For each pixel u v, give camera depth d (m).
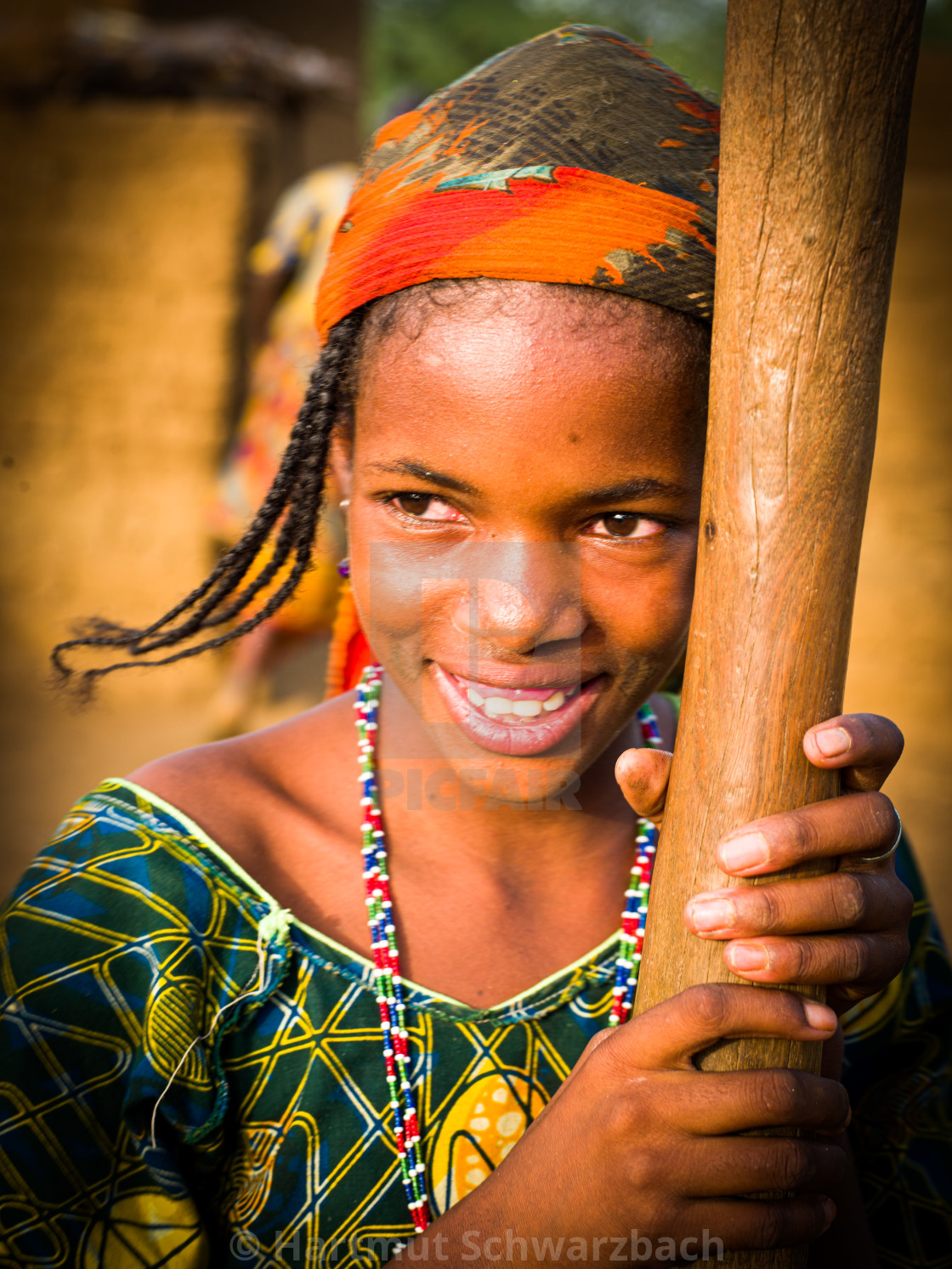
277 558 1.50
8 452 7.61
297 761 1.48
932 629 7.36
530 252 1.14
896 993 1.60
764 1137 1.08
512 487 1.16
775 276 1.01
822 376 1.02
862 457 1.04
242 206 7.64
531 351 1.13
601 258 1.13
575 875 1.46
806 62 0.98
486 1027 1.34
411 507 1.25
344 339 1.30
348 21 10.61
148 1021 1.24
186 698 7.33
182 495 7.70
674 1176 1.07
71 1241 1.21
